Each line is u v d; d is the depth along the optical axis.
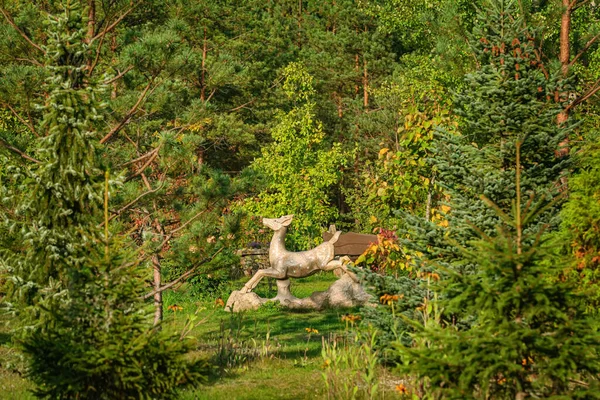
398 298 11.59
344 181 47.81
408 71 37.34
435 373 6.66
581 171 10.22
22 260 9.52
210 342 15.64
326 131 52.81
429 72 30.22
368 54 50.66
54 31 9.70
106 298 7.50
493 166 11.47
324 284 28.55
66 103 9.19
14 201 10.07
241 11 45.75
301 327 18.64
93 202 9.30
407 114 15.78
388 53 51.41
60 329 7.82
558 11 16.53
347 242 30.22
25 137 12.43
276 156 35.25
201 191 14.25
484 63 12.59
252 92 46.91
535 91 11.52
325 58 51.62
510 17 12.17
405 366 6.83
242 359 13.37
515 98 11.51
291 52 51.75
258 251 29.66
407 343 11.28
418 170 15.38
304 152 35.78
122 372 7.18
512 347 6.50
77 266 9.15
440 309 10.05
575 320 6.68
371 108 52.19
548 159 11.59
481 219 10.62
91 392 7.38
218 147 43.66
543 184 11.32
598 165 9.84
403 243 11.38
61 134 9.20
